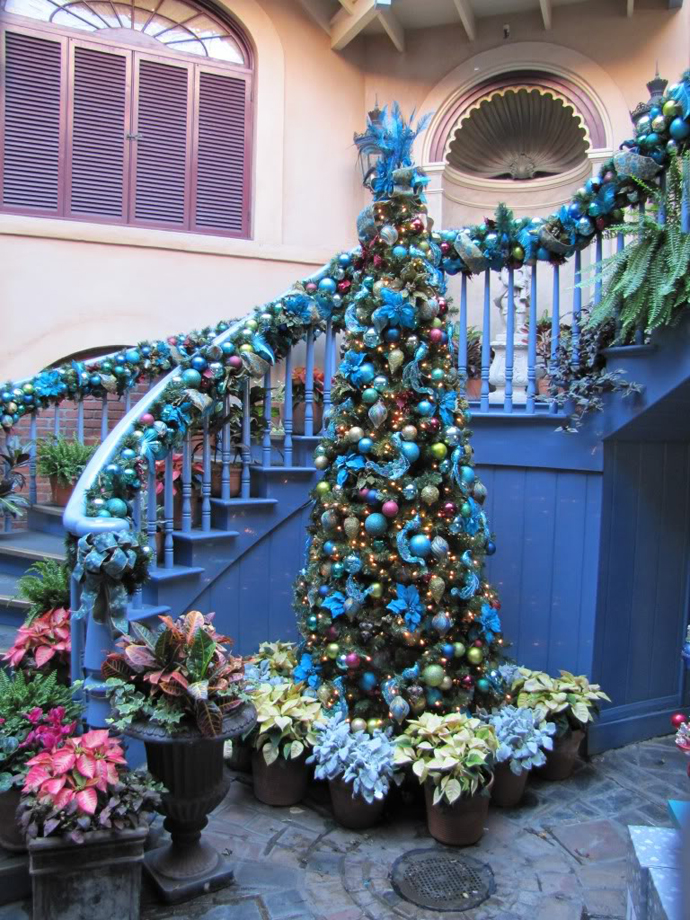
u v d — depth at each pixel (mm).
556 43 5609
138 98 5500
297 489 3611
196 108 5645
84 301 5223
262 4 5715
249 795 2973
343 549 2902
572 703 3086
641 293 2871
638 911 1679
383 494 2834
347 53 5996
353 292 3238
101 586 2408
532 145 6188
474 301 5996
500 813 2879
